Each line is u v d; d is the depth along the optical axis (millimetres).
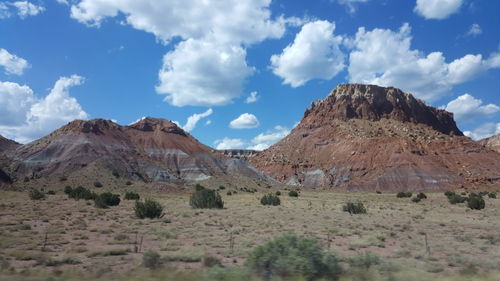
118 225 34750
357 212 53812
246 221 39406
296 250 13000
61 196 85438
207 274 12703
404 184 174625
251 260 13078
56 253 20672
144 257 16406
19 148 151500
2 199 67438
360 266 15211
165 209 55219
